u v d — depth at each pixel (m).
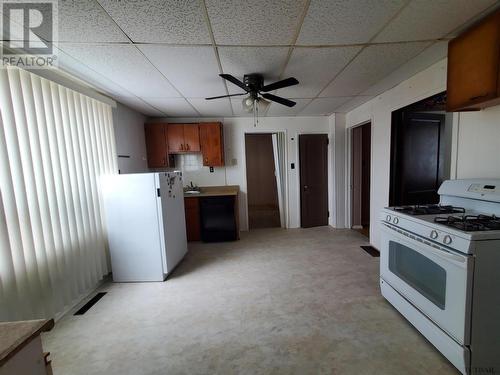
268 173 7.05
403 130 2.88
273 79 2.52
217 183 4.53
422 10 1.43
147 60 1.98
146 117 4.15
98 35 1.59
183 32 1.59
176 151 4.14
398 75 2.49
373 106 3.32
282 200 4.74
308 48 1.86
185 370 1.51
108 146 2.90
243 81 2.42
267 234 4.37
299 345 1.67
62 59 1.91
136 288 2.60
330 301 2.18
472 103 1.60
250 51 1.88
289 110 4.00
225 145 4.48
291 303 2.18
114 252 2.74
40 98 1.92
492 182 1.66
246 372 1.47
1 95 1.62
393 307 2.06
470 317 1.32
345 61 2.12
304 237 4.09
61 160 2.13
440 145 3.04
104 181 2.68
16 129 1.70
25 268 1.73
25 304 1.73
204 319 2.00
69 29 1.50
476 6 1.40
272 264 3.06
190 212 4.08
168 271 2.77
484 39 1.49
